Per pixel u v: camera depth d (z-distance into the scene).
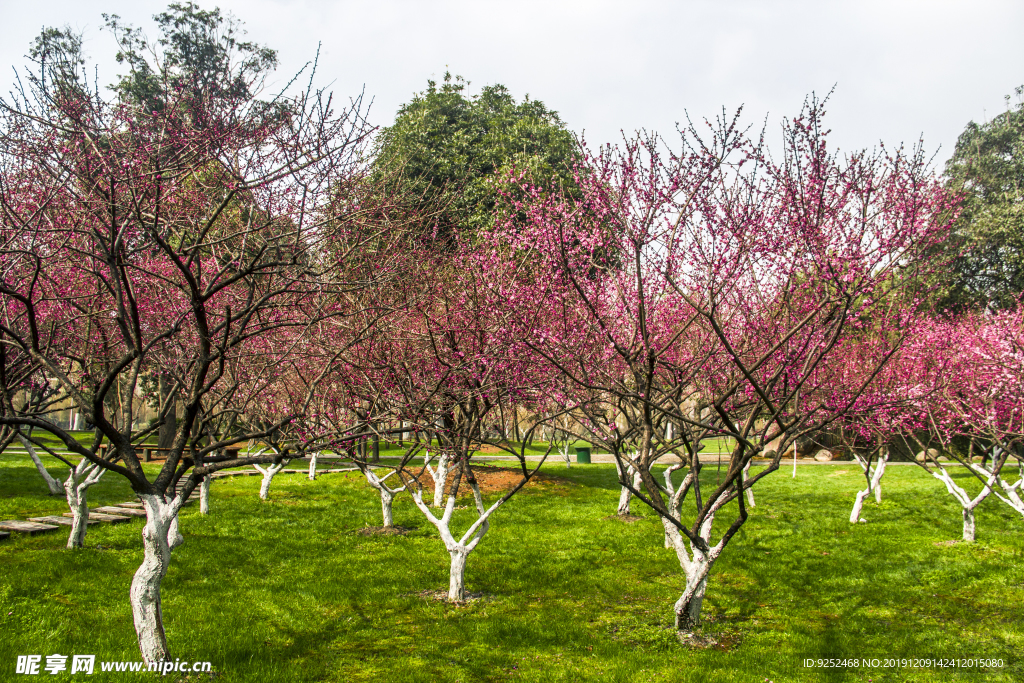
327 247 8.05
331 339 9.21
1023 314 15.38
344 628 9.11
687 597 9.05
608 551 13.45
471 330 10.14
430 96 29.44
